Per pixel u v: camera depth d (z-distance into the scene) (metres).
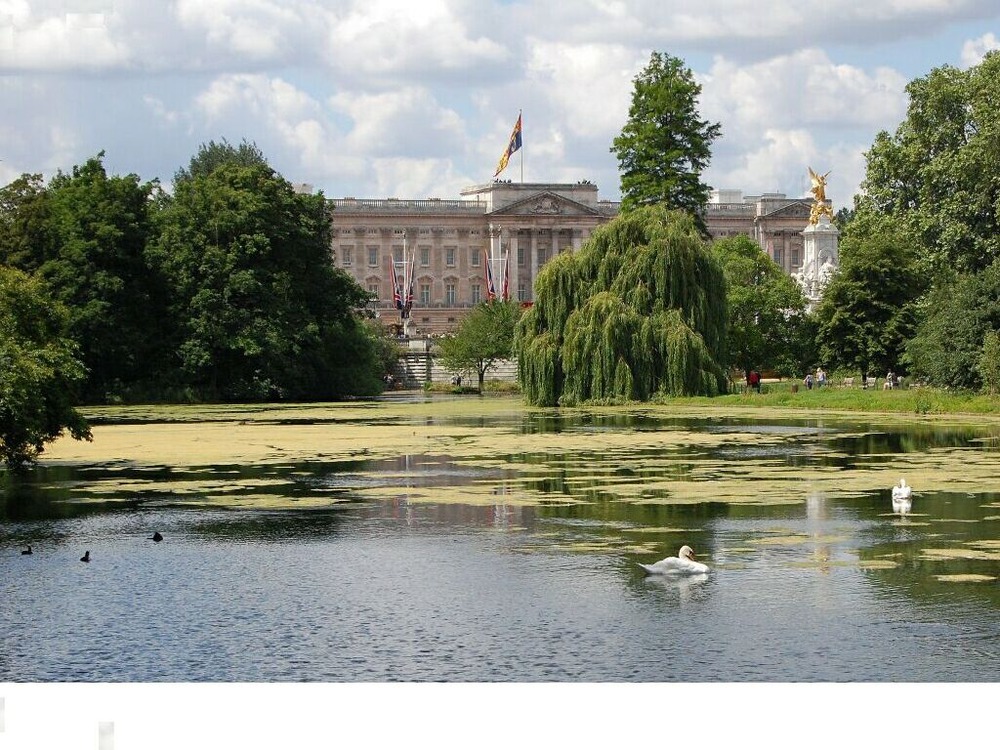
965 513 37.97
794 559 31.27
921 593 27.56
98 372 116.44
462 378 162.12
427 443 63.44
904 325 108.31
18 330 52.50
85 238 113.81
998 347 84.62
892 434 66.62
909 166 110.31
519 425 76.00
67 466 53.50
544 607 26.80
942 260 103.31
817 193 158.00
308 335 121.38
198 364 116.75
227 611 26.70
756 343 119.62
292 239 125.75
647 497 41.88
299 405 110.62
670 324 91.69
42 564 31.64
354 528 36.47
